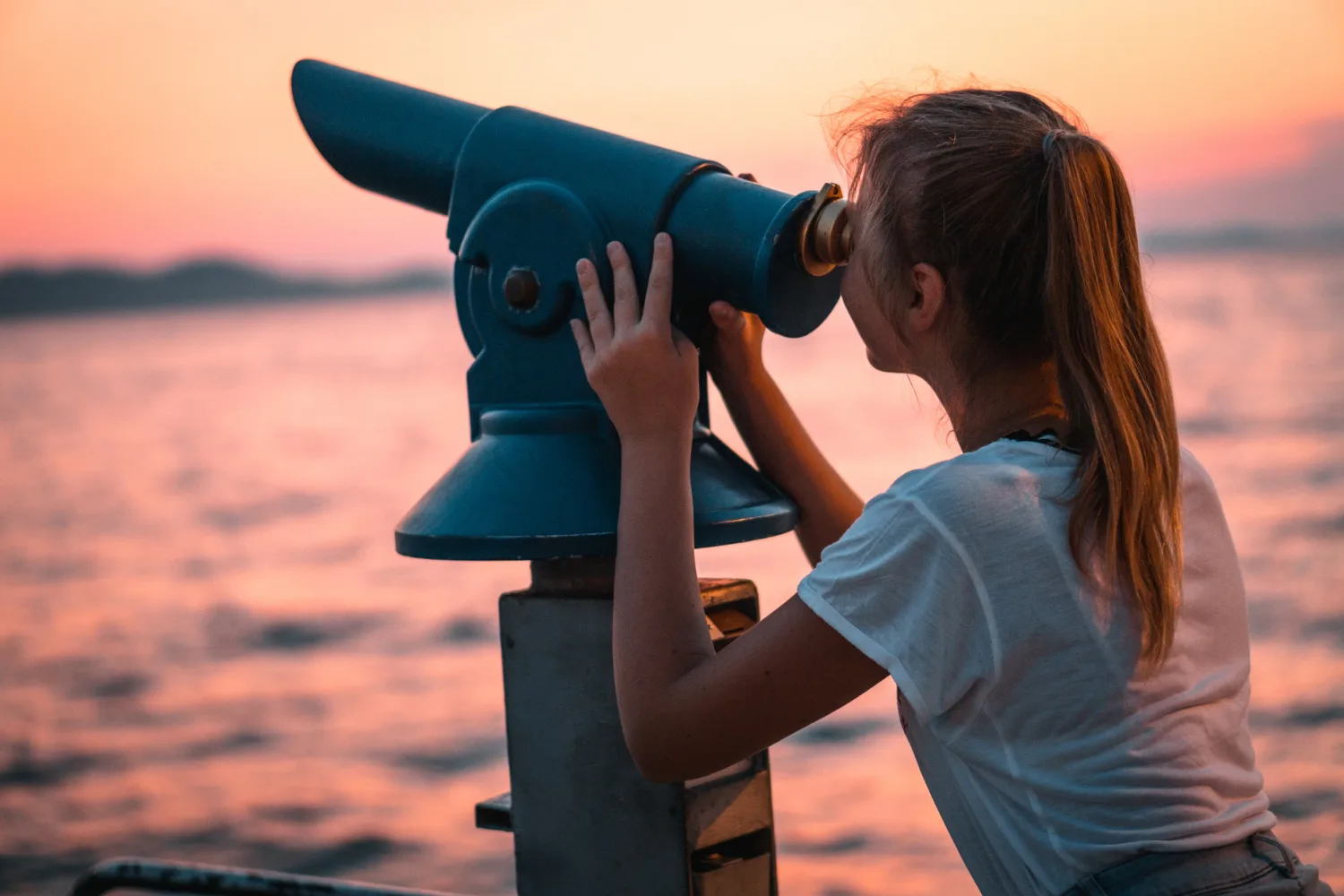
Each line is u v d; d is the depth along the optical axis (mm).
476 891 9438
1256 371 38344
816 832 9375
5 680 17016
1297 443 25844
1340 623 13211
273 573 23578
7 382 71188
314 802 11641
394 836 10648
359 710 14719
